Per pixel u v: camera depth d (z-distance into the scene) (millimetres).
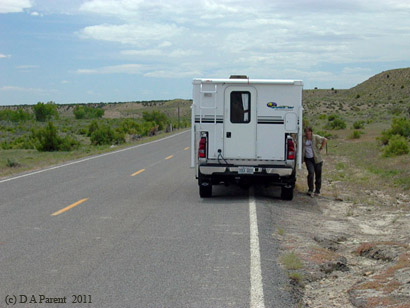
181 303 5766
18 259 7508
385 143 33438
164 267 7148
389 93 149000
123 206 12141
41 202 12609
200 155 13023
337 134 48125
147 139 45281
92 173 19156
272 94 12875
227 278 6672
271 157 13000
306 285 6715
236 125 12977
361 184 17609
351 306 5941
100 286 6324
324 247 8859
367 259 8180
